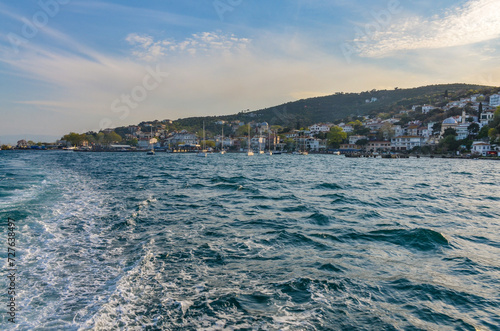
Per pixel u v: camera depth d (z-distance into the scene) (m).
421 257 14.31
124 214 21.75
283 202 27.69
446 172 67.38
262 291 10.70
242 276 11.88
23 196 28.20
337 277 11.93
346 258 13.97
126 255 13.77
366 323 8.98
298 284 11.25
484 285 11.52
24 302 9.46
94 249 14.45
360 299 10.33
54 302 9.52
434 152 153.88
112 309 9.26
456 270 12.86
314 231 18.14
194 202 27.27
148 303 9.71
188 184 40.50
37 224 18.56
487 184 44.72
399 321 9.12
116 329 8.30
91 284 10.84
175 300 9.93
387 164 99.88
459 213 24.31
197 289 10.73
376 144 187.75
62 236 16.34
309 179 49.19
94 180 45.28
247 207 25.23
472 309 9.87
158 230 17.92
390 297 10.52
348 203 27.52
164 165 89.81
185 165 90.56
